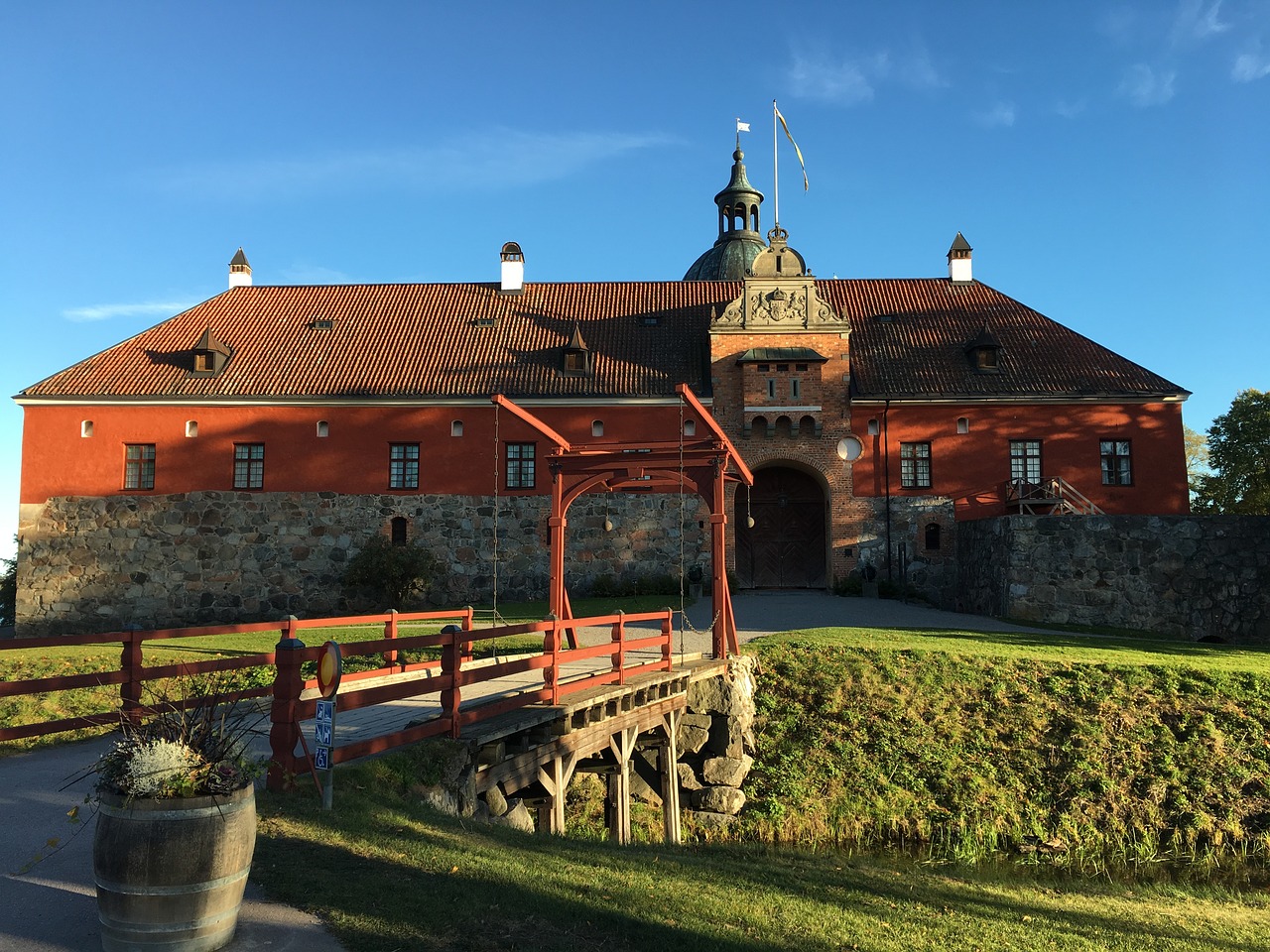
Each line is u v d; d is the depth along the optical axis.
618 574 34.03
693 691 17.09
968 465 34.12
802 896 8.32
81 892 6.31
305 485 34.59
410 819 8.42
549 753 11.88
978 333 36.50
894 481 34.12
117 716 9.85
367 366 35.81
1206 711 17.30
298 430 34.81
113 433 34.88
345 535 34.41
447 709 10.26
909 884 10.05
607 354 36.38
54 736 12.10
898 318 37.97
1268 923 10.24
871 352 36.19
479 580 34.09
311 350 36.72
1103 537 27.16
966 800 15.79
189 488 34.62
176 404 34.72
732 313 34.81
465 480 34.50
